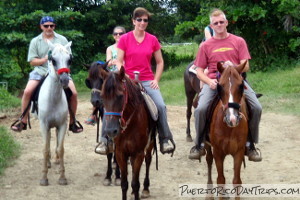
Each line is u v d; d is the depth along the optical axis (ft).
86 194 20.48
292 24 54.85
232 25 60.13
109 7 69.92
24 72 70.23
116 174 21.90
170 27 80.59
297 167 23.81
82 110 42.96
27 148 29.17
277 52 59.57
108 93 15.28
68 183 22.07
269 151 27.53
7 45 63.05
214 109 17.75
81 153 28.04
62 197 20.06
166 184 21.84
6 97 46.37
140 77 19.16
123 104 15.57
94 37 73.46
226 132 16.58
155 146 19.08
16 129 23.99
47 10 67.97
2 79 60.80
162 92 53.93
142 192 19.92
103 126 19.86
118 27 24.45
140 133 17.07
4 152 26.55
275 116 37.52
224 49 18.13
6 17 63.10
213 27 18.12
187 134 30.86
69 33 63.05
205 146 19.40
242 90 16.06
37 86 22.82
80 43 66.18
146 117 17.62
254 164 24.75
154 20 77.20
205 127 18.40
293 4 51.78
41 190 20.97
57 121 21.68
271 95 45.03
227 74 16.17
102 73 16.24
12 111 42.22
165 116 18.98
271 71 56.13
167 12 79.87
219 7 58.29
